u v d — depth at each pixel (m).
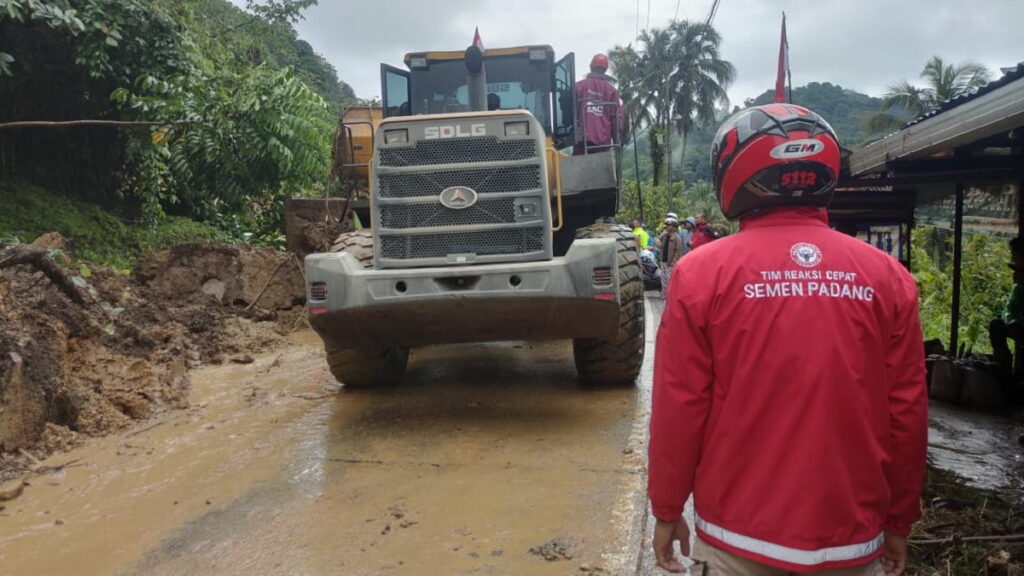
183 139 10.62
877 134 33.56
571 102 6.93
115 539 3.56
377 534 3.56
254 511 3.86
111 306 7.45
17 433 4.61
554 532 3.54
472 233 5.21
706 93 45.25
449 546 3.42
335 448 4.82
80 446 4.89
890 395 1.80
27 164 10.66
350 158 6.64
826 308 1.74
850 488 1.71
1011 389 6.37
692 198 50.78
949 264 13.12
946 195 7.07
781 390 1.73
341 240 5.72
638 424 5.21
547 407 5.70
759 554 1.72
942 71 31.64
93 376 5.68
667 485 1.84
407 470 4.41
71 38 10.09
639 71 45.22
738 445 1.76
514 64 6.94
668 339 1.84
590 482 4.16
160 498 4.04
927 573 3.17
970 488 4.21
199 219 13.26
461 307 5.00
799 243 1.82
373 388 6.41
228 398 6.08
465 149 5.21
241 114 10.42
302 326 9.27
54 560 3.36
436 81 7.08
